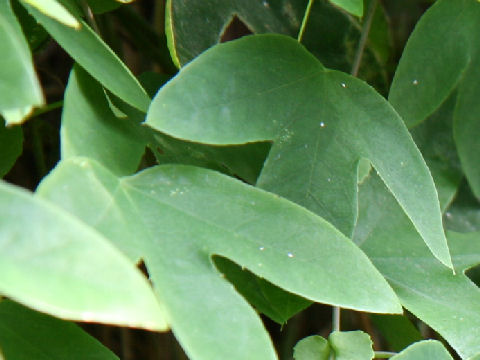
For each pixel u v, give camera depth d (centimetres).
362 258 23
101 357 23
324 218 25
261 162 29
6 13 20
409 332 33
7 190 16
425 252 29
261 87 25
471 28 29
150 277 20
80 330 23
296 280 22
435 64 28
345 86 26
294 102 25
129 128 24
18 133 28
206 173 23
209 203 22
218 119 24
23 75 18
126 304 16
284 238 22
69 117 22
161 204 22
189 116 23
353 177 25
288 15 34
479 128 30
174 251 21
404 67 28
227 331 19
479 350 26
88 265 16
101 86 23
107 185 21
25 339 23
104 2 29
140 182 22
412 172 25
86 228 17
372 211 30
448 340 26
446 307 27
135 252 20
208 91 24
